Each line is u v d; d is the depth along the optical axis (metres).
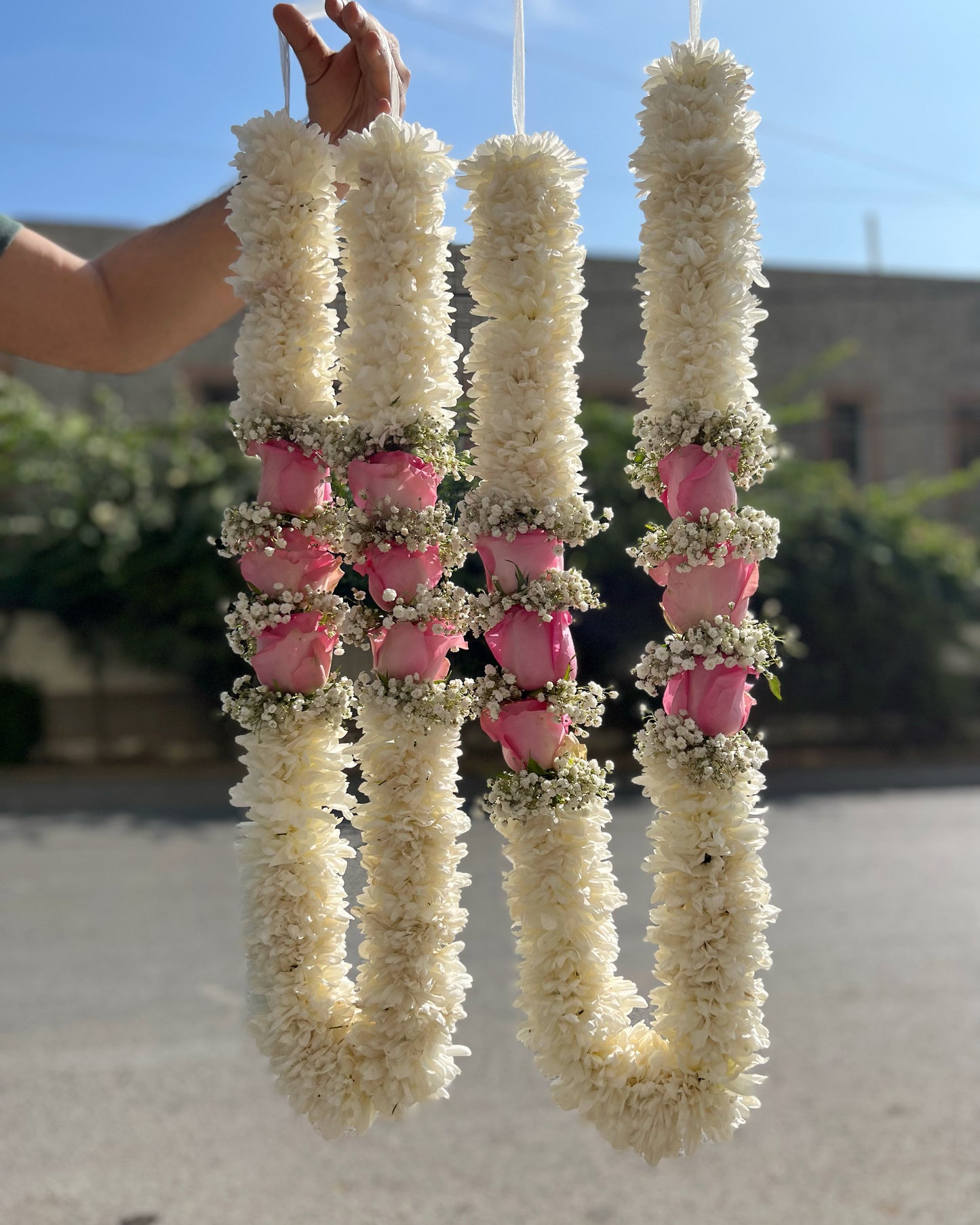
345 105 1.42
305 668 1.29
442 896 1.27
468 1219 2.46
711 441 1.21
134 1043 3.46
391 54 1.40
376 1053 1.25
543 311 1.23
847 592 10.38
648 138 1.23
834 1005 3.83
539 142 1.23
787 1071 3.27
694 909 1.22
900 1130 2.88
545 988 1.24
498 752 3.63
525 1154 2.77
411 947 1.25
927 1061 3.33
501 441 1.25
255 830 1.28
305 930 1.27
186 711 9.98
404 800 1.26
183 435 9.89
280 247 1.29
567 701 1.23
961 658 11.83
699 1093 1.21
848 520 10.61
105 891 5.36
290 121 1.29
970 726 11.36
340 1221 2.45
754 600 10.12
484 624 1.25
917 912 5.09
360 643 1.29
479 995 3.79
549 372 1.24
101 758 9.89
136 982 4.03
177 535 9.28
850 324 13.35
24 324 1.53
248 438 1.29
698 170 1.21
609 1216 2.47
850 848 6.56
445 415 1.28
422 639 1.26
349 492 1.33
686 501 1.22
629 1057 1.23
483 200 1.24
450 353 1.28
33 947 4.46
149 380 11.20
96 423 10.32
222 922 4.79
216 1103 3.05
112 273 1.52
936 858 6.26
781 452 1.43
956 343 13.69
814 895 5.42
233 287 1.38
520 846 1.25
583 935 1.24
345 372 1.28
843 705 10.70
